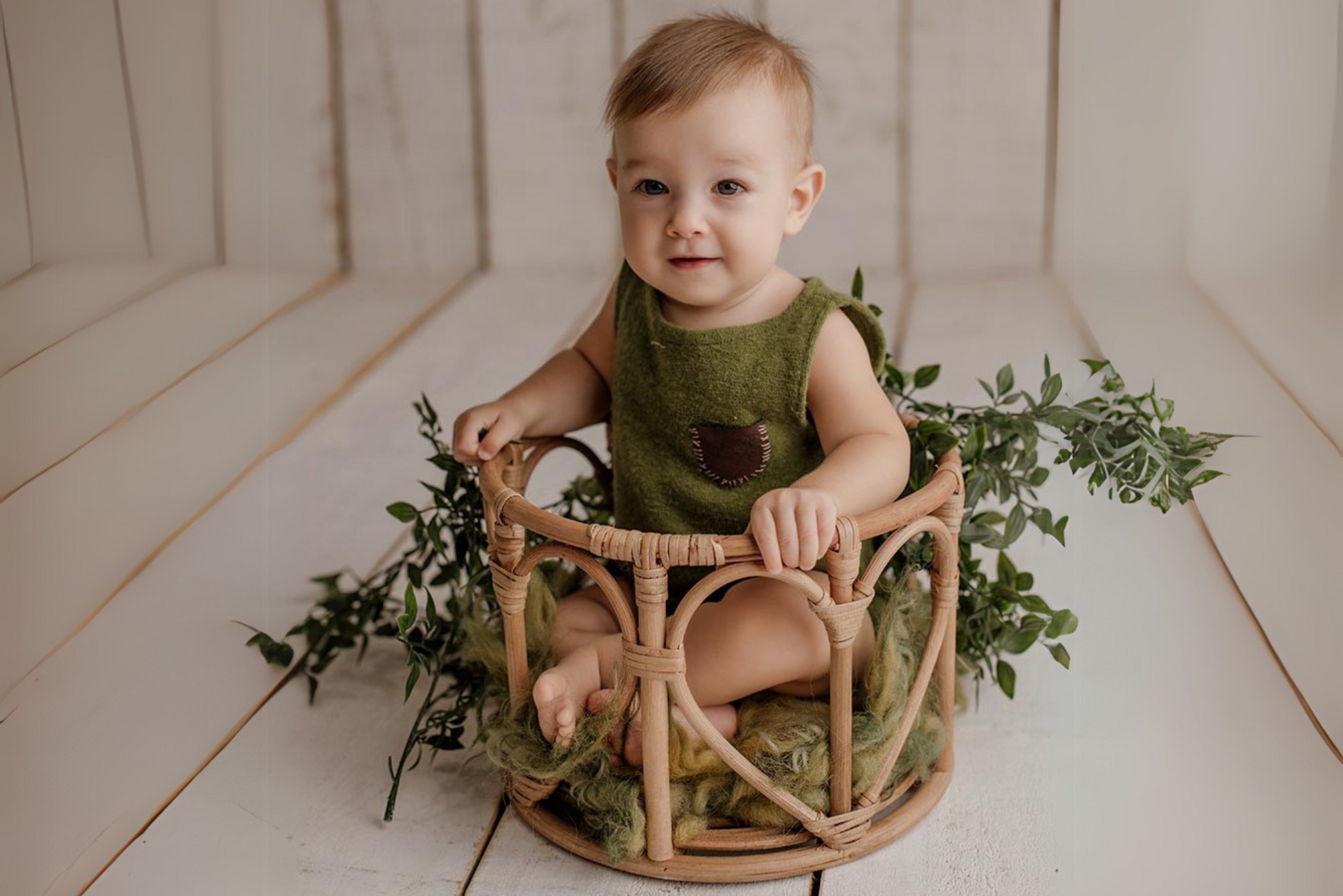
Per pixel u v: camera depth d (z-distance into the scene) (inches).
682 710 40.0
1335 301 68.1
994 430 52.9
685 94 42.9
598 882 42.3
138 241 109.5
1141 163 100.0
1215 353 80.4
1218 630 56.8
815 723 43.8
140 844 44.6
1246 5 82.5
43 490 73.4
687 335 46.7
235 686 54.9
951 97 106.2
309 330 99.8
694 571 48.3
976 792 46.8
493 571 43.6
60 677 55.4
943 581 44.5
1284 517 62.3
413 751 50.3
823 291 46.6
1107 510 67.8
